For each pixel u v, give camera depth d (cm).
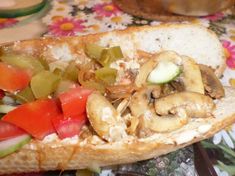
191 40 30
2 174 24
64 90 24
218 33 36
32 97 24
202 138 24
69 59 27
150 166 24
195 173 24
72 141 23
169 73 25
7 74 23
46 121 22
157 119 23
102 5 39
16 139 22
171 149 23
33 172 24
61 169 24
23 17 37
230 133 26
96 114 22
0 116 23
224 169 24
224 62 30
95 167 24
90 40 28
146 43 29
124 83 25
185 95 24
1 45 27
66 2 40
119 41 28
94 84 24
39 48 27
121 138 22
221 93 26
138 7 38
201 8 36
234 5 40
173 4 36
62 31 35
